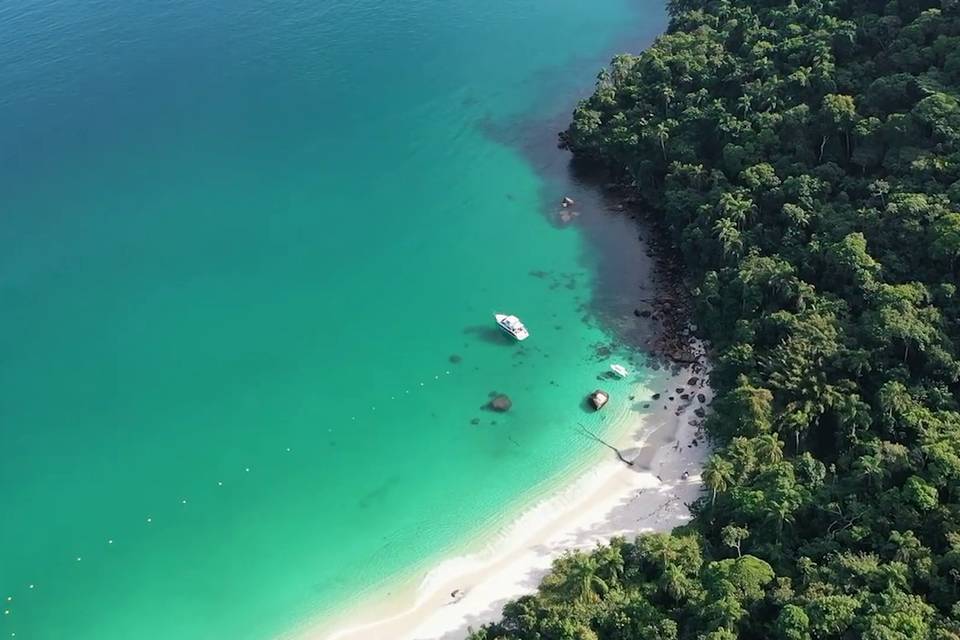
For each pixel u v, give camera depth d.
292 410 103.62
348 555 87.81
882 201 101.44
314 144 152.38
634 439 96.62
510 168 145.12
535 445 97.31
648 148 128.88
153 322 116.94
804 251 100.44
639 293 116.81
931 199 96.94
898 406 82.00
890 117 106.44
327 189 141.62
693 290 107.62
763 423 85.12
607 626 72.50
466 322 114.81
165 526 91.38
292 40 183.38
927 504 73.38
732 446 83.69
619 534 86.69
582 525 88.38
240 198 139.62
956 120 101.19
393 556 87.50
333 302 119.31
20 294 121.88
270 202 138.88
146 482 96.12
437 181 142.88
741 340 95.31
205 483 95.62
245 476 96.12
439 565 86.38
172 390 107.06
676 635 70.38
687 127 125.50
